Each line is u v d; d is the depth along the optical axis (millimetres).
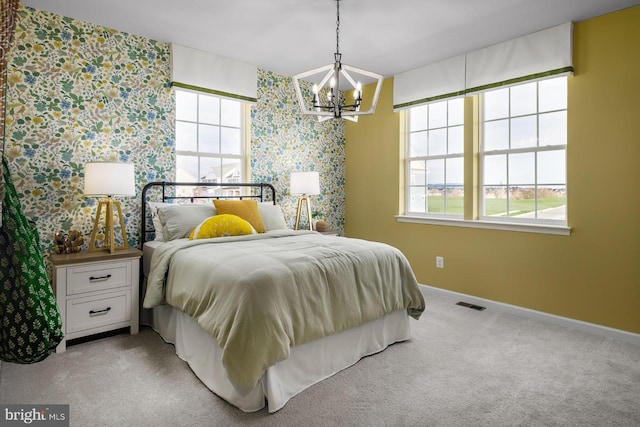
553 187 3484
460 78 3949
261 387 2020
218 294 2158
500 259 3762
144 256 3334
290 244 2920
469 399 2127
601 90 3096
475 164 3971
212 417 1951
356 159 5207
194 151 3979
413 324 3338
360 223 5180
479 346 2861
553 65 3279
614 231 3049
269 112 4527
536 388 2248
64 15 3113
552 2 2867
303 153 4887
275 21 3191
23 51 2959
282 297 2111
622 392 2207
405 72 4469
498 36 3492
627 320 2992
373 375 2408
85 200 3277
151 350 2754
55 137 3113
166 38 3574
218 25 3281
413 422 1916
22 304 1285
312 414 1987
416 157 4578
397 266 2887
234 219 3361
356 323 2480
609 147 3062
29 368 2459
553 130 3482
